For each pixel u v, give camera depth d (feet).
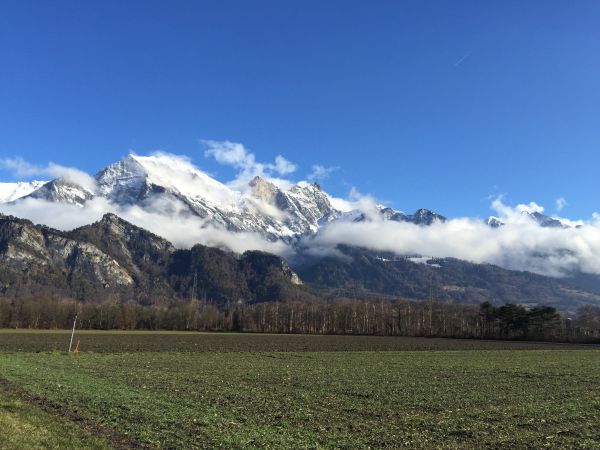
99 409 89.15
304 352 277.44
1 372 141.18
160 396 107.55
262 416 89.76
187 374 154.30
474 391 128.98
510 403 111.04
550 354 292.81
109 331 570.46
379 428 82.84
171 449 66.13
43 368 159.33
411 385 138.92
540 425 88.07
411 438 76.48
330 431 79.66
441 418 92.07
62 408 90.22
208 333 577.84
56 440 66.23
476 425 86.69
